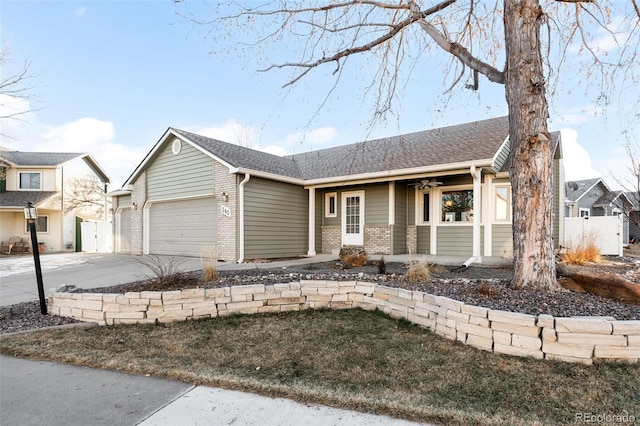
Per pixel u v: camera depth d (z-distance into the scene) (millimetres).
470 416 2438
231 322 4812
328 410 2557
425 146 12242
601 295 4188
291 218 12539
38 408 2611
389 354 3623
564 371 3055
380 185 12078
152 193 13797
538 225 4543
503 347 3492
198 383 3021
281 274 6789
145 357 3604
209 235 11680
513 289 4551
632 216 14562
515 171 4758
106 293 5254
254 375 3145
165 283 5605
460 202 11367
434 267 7777
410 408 2543
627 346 3123
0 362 3527
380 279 6102
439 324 4191
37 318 5074
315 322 4762
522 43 4785
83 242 18969
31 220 5277
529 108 4664
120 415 2506
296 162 15992
